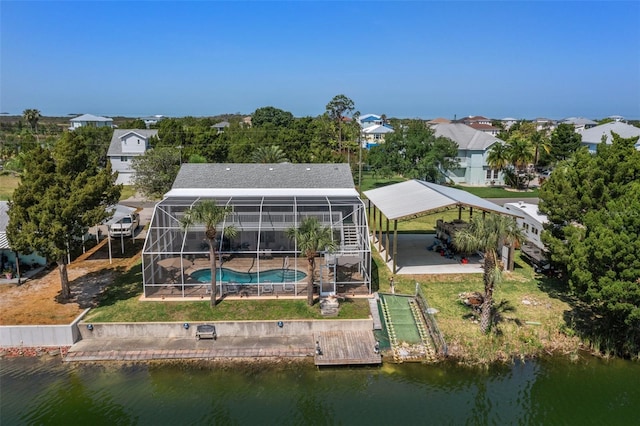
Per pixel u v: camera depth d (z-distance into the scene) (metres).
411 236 44.44
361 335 25.80
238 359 23.94
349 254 29.97
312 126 107.38
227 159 76.19
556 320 27.34
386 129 124.31
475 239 24.19
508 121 193.50
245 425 19.36
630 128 74.81
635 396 21.56
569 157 74.25
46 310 27.22
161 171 52.66
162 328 25.72
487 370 23.38
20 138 102.25
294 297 28.66
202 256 34.22
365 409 20.44
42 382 22.12
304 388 21.84
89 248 39.62
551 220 30.81
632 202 23.92
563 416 20.19
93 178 27.67
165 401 20.86
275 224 33.19
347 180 41.22
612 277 22.73
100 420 19.59
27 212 26.31
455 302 29.52
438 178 66.75
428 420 19.78
